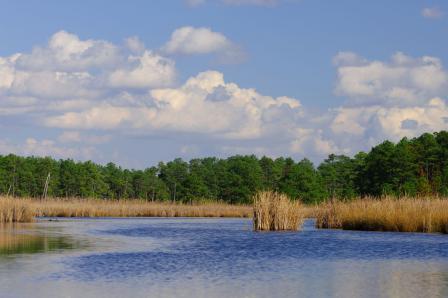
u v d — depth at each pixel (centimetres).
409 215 4581
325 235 4203
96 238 4022
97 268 2495
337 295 1956
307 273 2395
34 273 2355
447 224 4397
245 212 8738
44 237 4066
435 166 11338
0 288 2028
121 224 5894
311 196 12688
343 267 2569
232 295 1942
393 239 3841
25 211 6038
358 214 4888
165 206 8612
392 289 2059
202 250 3216
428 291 2028
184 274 2350
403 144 11269
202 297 1906
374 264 2669
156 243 3650
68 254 3005
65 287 2053
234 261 2752
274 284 2144
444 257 2911
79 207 7850
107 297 1897
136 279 2223
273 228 4794
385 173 10931
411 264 2667
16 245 3466
